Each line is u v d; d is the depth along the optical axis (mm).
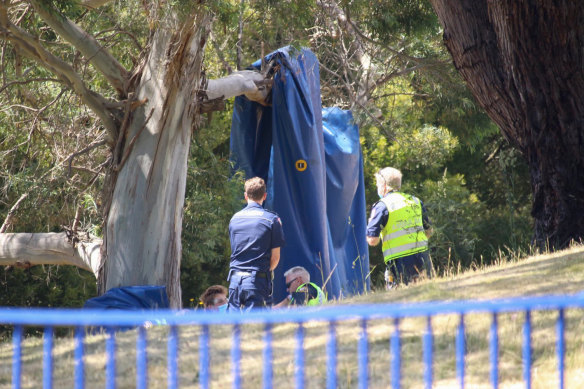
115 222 35562
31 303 66500
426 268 31281
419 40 55219
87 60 35812
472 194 86000
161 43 35375
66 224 47094
